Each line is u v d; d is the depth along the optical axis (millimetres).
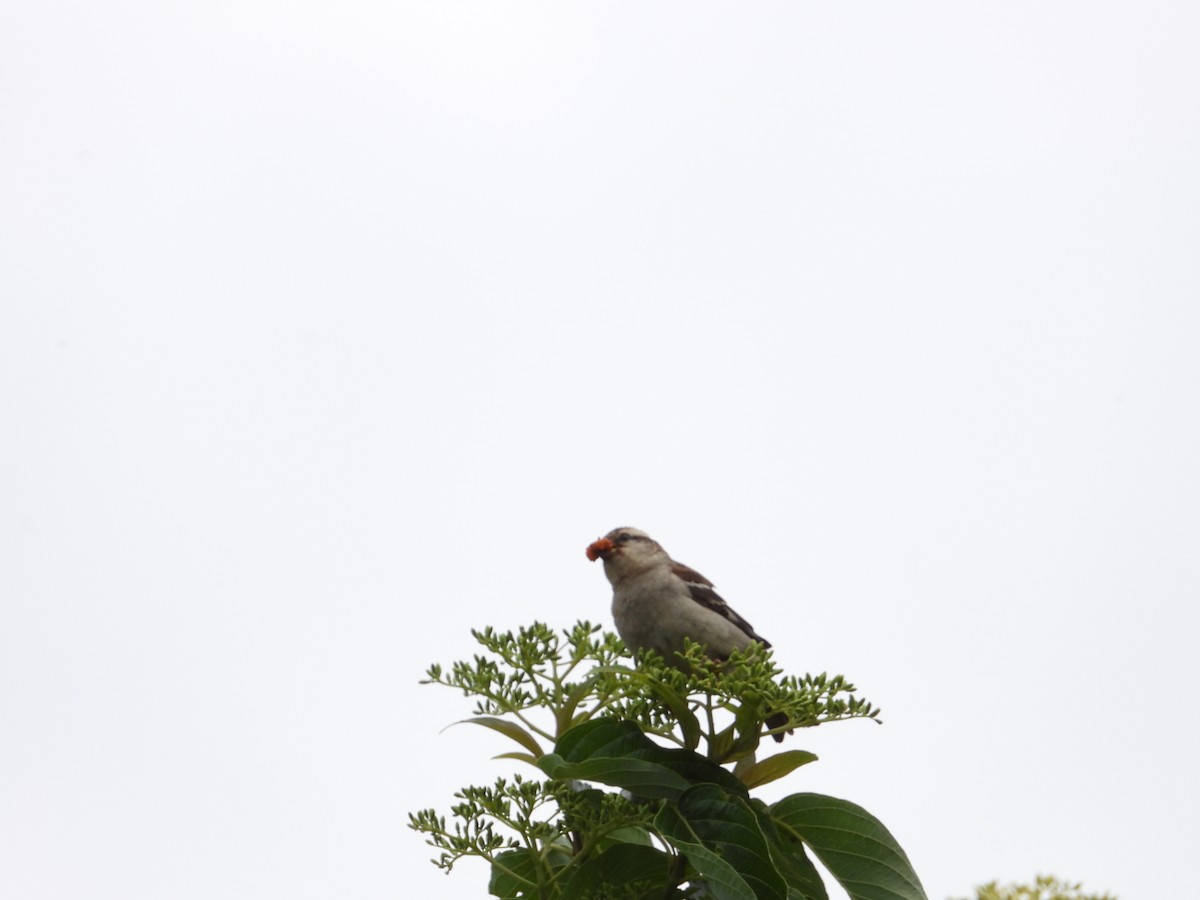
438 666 10445
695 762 9977
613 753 9914
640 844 9766
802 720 10164
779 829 10195
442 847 9867
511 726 10391
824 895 10031
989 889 9453
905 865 9891
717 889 8805
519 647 10297
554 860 10406
